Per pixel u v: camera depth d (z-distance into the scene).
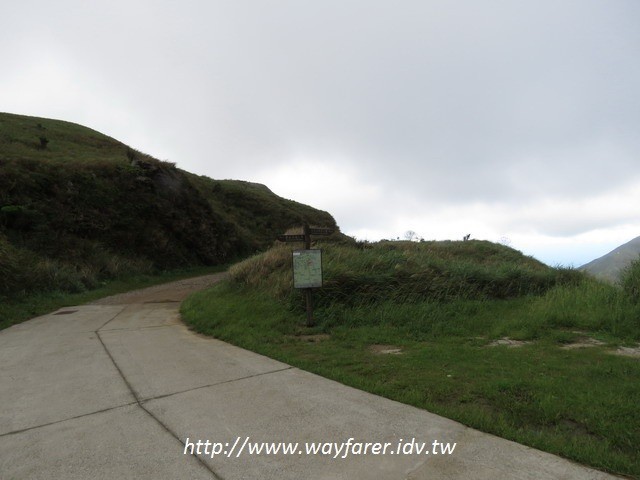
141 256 22.52
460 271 11.29
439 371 4.90
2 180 18.28
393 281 9.68
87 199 21.61
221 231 31.61
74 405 4.12
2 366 5.71
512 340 6.74
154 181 26.50
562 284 12.42
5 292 11.73
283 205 50.47
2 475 2.80
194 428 3.49
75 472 2.82
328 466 2.81
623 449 2.94
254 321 8.14
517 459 2.81
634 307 7.70
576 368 4.85
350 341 6.82
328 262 10.27
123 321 9.38
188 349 6.50
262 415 3.72
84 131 40.94
